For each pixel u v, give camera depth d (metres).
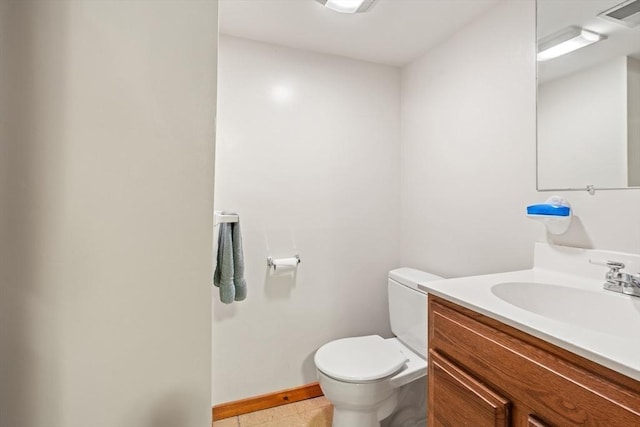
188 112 0.43
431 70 1.88
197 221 0.44
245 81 1.79
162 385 0.43
